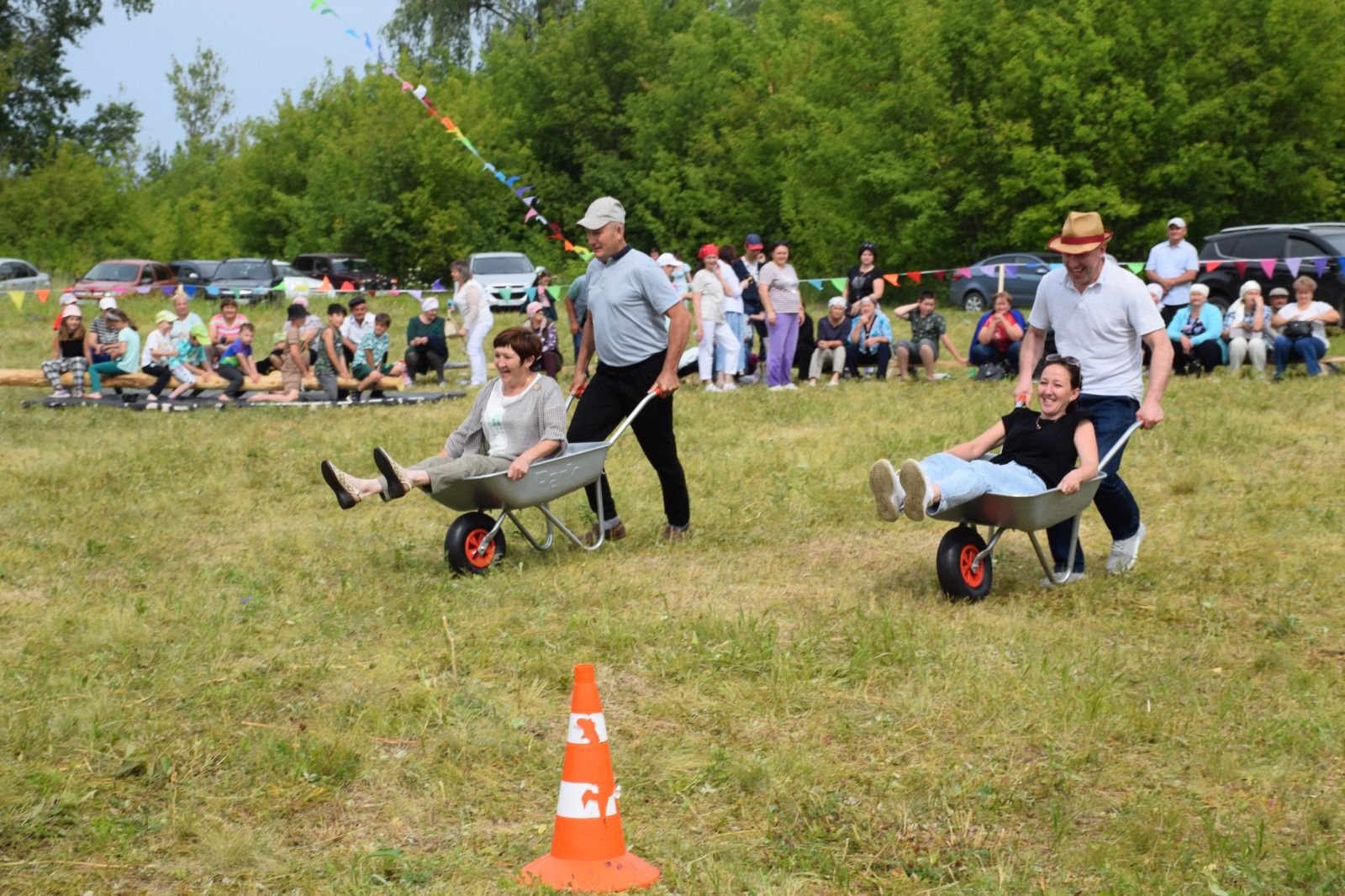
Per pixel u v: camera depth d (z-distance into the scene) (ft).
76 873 13.11
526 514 30.32
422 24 188.75
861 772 15.40
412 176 142.92
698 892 12.58
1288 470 33.47
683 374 58.59
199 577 24.39
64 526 29.25
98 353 54.54
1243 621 21.18
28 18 184.65
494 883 12.76
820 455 36.76
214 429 44.47
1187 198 106.11
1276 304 52.85
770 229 143.74
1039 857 13.42
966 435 39.27
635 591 23.29
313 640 20.44
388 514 30.89
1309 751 15.67
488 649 19.76
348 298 111.14
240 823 14.20
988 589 22.62
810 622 21.21
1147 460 35.09
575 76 157.69
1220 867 12.96
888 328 57.62
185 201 182.29
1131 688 18.21
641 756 15.93
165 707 17.51
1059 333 23.56
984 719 16.88
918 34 115.24
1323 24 100.58
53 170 160.66
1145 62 105.81
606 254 26.37
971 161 111.96
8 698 17.66
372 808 14.67
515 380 25.36
